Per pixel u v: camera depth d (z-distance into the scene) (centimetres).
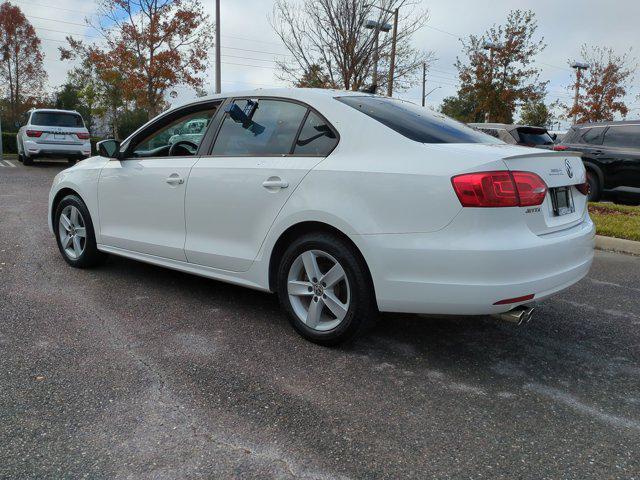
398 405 282
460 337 379
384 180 312
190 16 2158
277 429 255
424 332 386
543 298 311
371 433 255
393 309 318
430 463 234
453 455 240
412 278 305
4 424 253
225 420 262
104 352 333
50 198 539
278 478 221
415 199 301
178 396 283
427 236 299
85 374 304
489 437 255
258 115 390
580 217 361
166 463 228
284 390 294
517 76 2608
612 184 1073
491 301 291
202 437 247
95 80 3512
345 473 225
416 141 322
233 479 220
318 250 341
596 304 468
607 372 332
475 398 293
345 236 332
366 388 299
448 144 324
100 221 484
